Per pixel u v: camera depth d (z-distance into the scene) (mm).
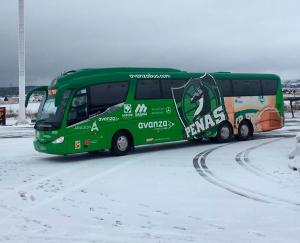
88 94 16484
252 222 7852
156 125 18359
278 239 6887
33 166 15008
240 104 21594
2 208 9148
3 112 38594
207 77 20391
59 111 16062
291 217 8133
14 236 7191
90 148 16484
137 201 9609
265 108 22609
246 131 21891
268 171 12891
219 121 20750
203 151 18156
